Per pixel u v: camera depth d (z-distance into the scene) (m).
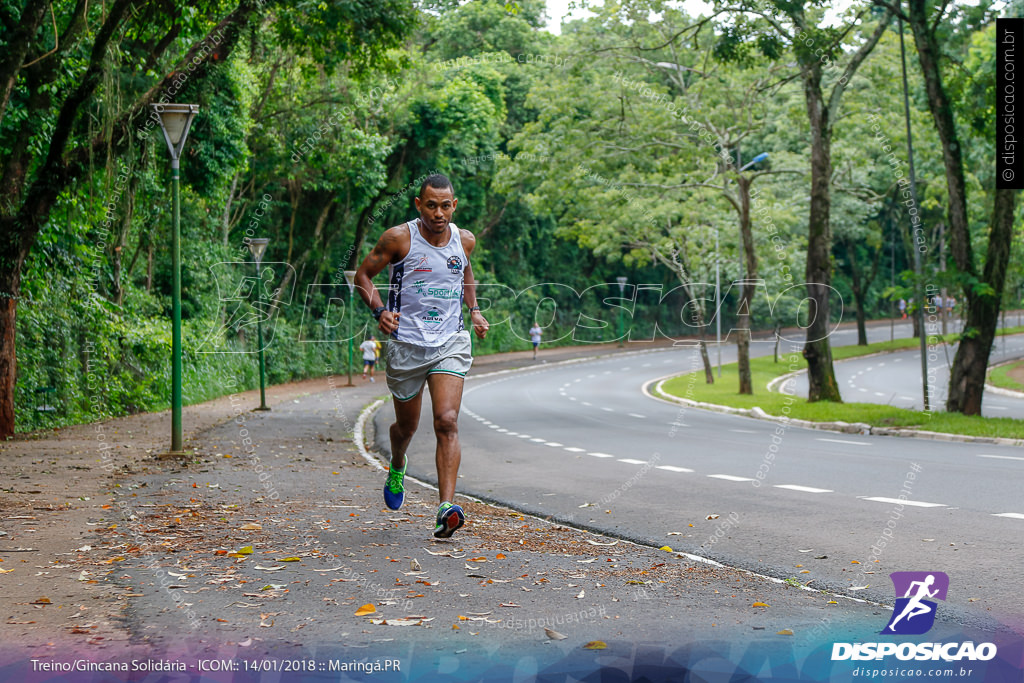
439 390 6.48
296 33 20.08
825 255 25.95
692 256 34.88
